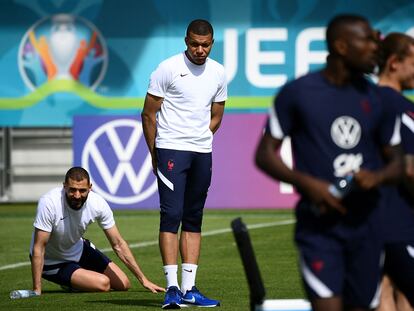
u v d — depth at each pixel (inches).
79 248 1150.3
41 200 1097.4
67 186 1079.6
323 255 583.5
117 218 2057.1
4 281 1262.3
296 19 2271.2
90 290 1135.0
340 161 586.6
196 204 1018.7
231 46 2272.4
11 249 1616.6
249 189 2190.0
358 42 579.8
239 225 620.1
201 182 1013.2
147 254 1528.1
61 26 2299.5
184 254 1021.8
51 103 2310.5
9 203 2444.6
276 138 591.2
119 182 2176.4
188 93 995.3
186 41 999.0
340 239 585.9
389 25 2267.5
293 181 576.4
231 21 2271.2
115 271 1155.3
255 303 643.5
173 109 998.4
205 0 2274.9
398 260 651.5
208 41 988.6
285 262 1386.6
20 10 2301.9
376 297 598.2
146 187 2174.0
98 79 2303.2
